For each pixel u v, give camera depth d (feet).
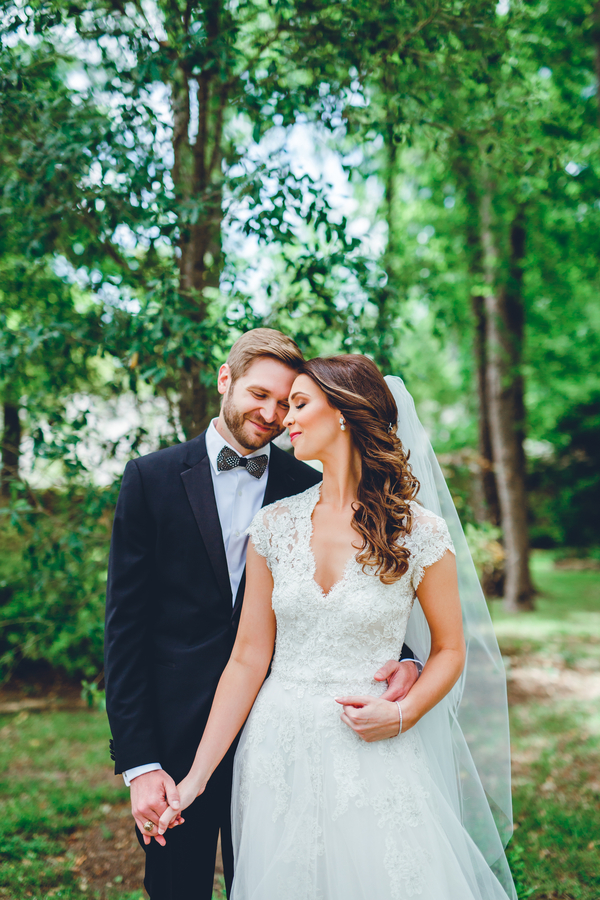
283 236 10.12
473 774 7.13
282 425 6.88
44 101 10.37
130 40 10.11
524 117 11.96
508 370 35.17
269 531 6.53
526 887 9.71
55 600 12.49
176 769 6.50
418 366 44.80
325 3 10.55
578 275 36.60
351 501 6.50
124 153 9.88
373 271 11.36
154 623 6.96
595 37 20.70
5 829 12.32
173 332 10.09
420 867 5.45
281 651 6.33
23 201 10.50
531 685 23.44
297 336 10.80
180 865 6.57
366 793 5.66
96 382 13.00
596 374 46.55
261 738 6.13
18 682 23.39
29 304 12.60
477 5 10.67
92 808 13.62
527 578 36.70
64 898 9.94
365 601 6.00
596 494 65.36
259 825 5.91
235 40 10.28
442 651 6.22
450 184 28.04
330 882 5.55
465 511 13.21
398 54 11.15
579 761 16.06
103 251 11.75
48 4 9.81
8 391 12.93
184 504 6.91
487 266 30.66
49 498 13.21
